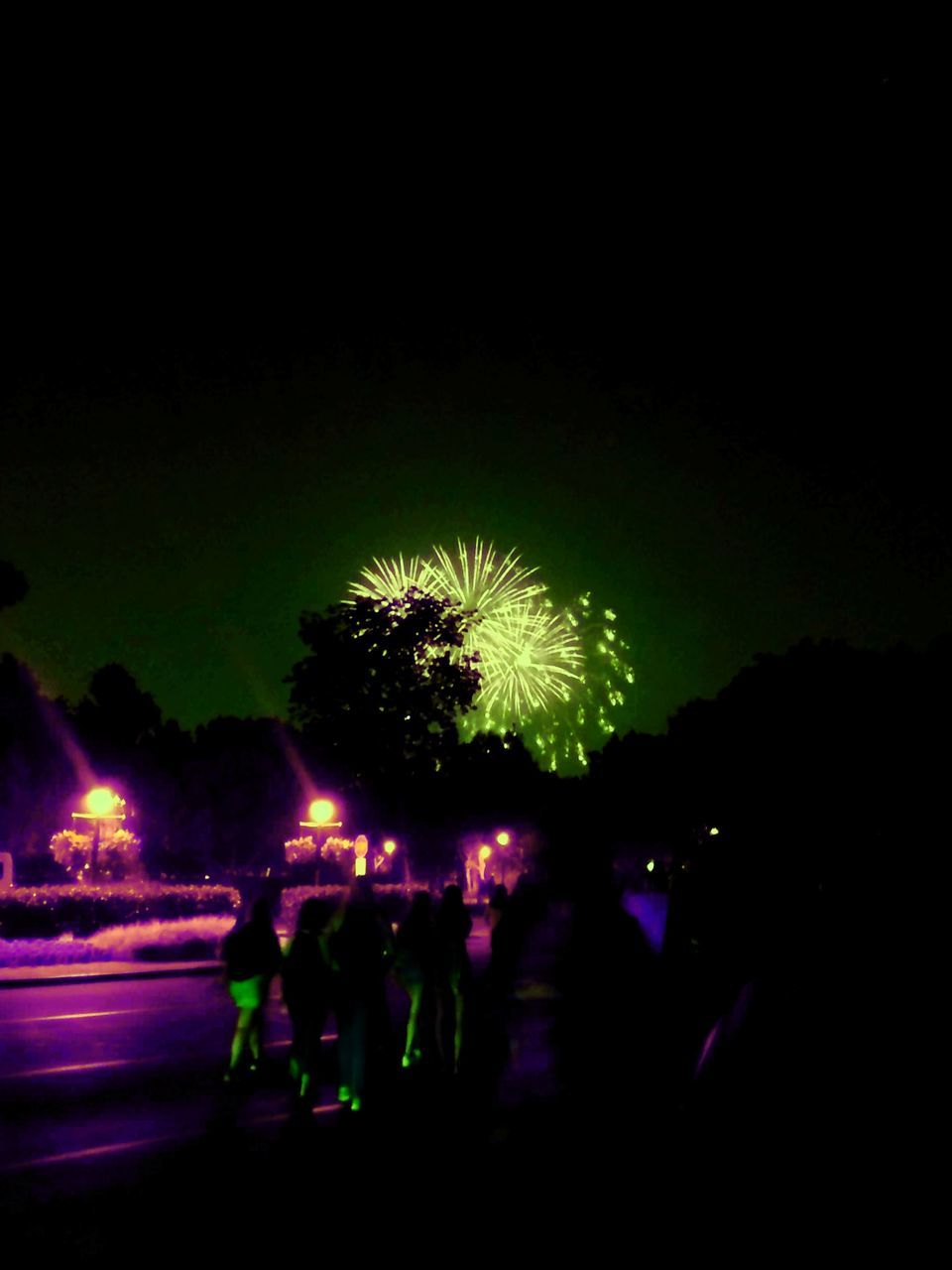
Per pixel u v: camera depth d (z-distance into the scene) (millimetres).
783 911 16156
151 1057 14008
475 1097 10812
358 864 46031
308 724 47125
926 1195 4730
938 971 5625
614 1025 6777
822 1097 5234
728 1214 5195
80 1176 8398
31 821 48656
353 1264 6477
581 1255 6070
